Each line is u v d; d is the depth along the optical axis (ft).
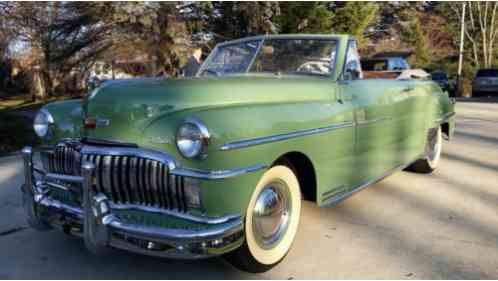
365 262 11.14
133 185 9.49
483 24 111.65
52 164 11.52
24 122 35.19
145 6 49.06
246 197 9.36
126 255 11.54
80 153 10.07
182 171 8.93
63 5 53.21
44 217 10.91
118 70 61.26
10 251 11.84
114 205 9.67
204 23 60.23
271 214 10.48
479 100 66.85
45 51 57.16
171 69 53.26
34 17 52.65
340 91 12.87
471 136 30.55
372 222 13.89
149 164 9.29
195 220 9.02
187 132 8.77
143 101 9.82
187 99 9.74
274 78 12.23
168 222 9.11
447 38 123.44
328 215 14.49
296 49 14.12
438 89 20.79
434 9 125.29
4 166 21.76
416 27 115.96
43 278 10.39
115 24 52.42
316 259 11.30
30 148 11.08
